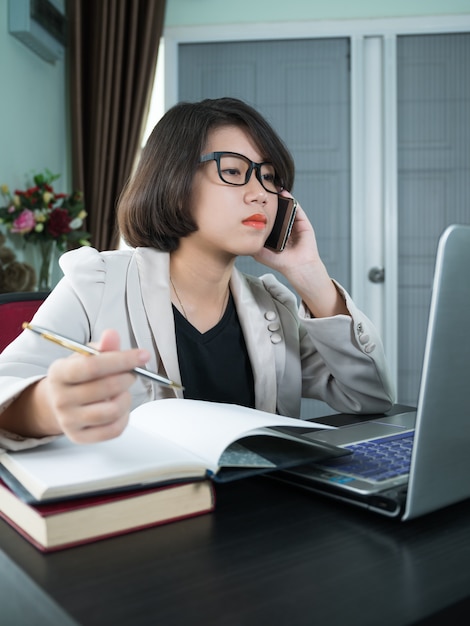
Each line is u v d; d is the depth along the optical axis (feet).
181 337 3.46
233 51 11.52
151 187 3.27
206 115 3.23
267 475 2.16
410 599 1.32
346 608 1.28
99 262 3.34
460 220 11.32
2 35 9.21
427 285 11.43
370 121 11.37
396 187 11.30
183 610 1.26
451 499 1.75
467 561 1.52
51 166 11.02
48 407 1.83
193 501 1.80
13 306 3.95
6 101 9.37
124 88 11.02
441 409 1.64
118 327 3.25
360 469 2.05
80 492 1.61
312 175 11.53
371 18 11.15
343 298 3.62
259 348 3.58
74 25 10.77
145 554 1.53
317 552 1.56
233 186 3.16
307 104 11.46
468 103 11.21
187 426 2.12
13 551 1.54
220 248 3.26
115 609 1.26
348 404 3.72
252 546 1.59
